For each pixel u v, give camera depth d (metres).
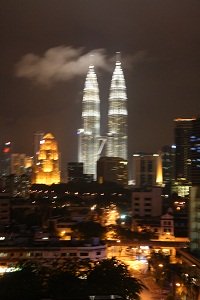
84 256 188.38
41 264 162.00
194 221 180.50
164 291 173.38
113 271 133.12
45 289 115.12
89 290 113.25
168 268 183.00
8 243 196.88
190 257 172.38
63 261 168.50
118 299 73.56
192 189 184.12
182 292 159.88
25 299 106.75
